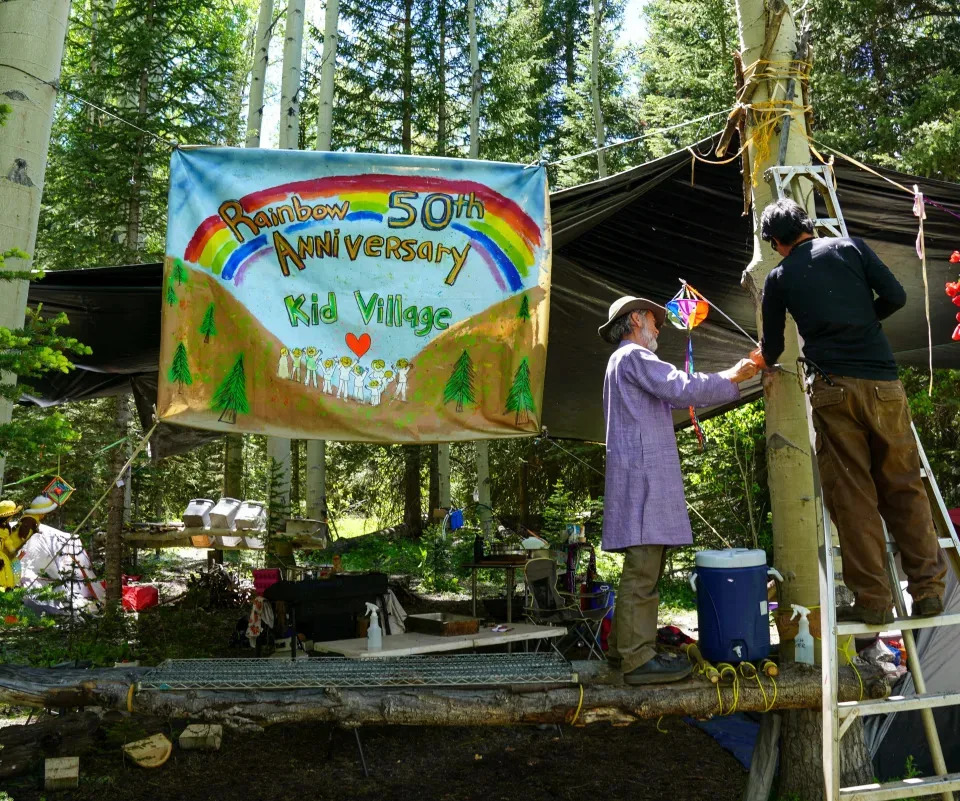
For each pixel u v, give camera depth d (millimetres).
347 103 21062
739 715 6270
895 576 3709
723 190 5949
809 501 4383
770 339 3754
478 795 4871
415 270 5102
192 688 3998
